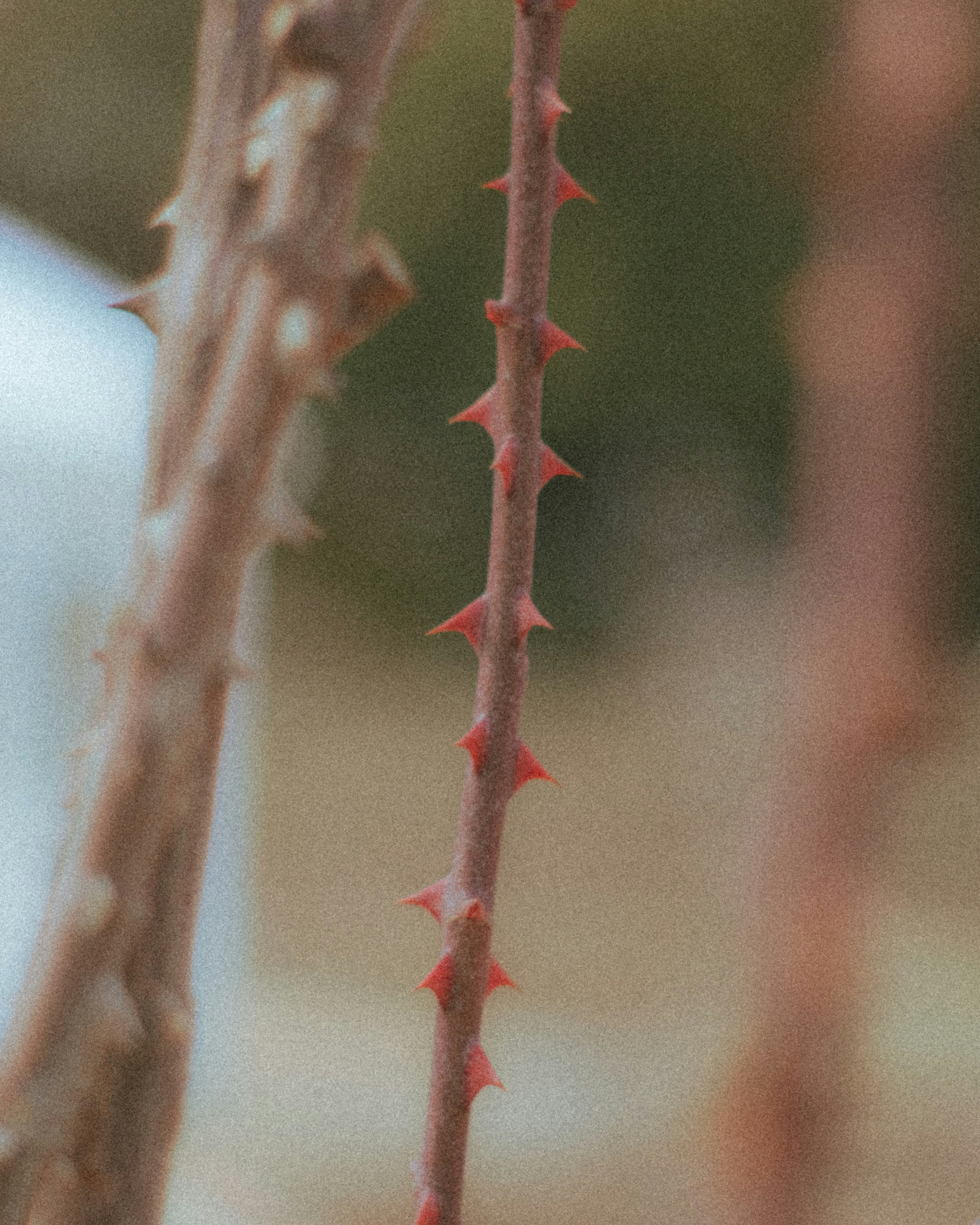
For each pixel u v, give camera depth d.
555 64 0.69
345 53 0.63
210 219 0.65
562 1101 3.89
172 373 0.65
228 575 0.63
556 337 0.69
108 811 0.63
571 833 6.82
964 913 5.46
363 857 6.43
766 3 6.76
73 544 2.97
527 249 0.69
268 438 0.63
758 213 7.52
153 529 0.64
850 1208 3.16
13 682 2.81
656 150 7.43
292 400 0.63
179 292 0.65
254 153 0.64
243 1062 4.14
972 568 3.04
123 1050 0.66
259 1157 3.59
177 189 0.67
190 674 0.63
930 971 4.70
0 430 2.85
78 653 2.96
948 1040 4.10
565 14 0.69
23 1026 0.63
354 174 0.63
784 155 6.89
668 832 6.70
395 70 0.64
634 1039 4.34
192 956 0.68
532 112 0.69
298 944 5.31
